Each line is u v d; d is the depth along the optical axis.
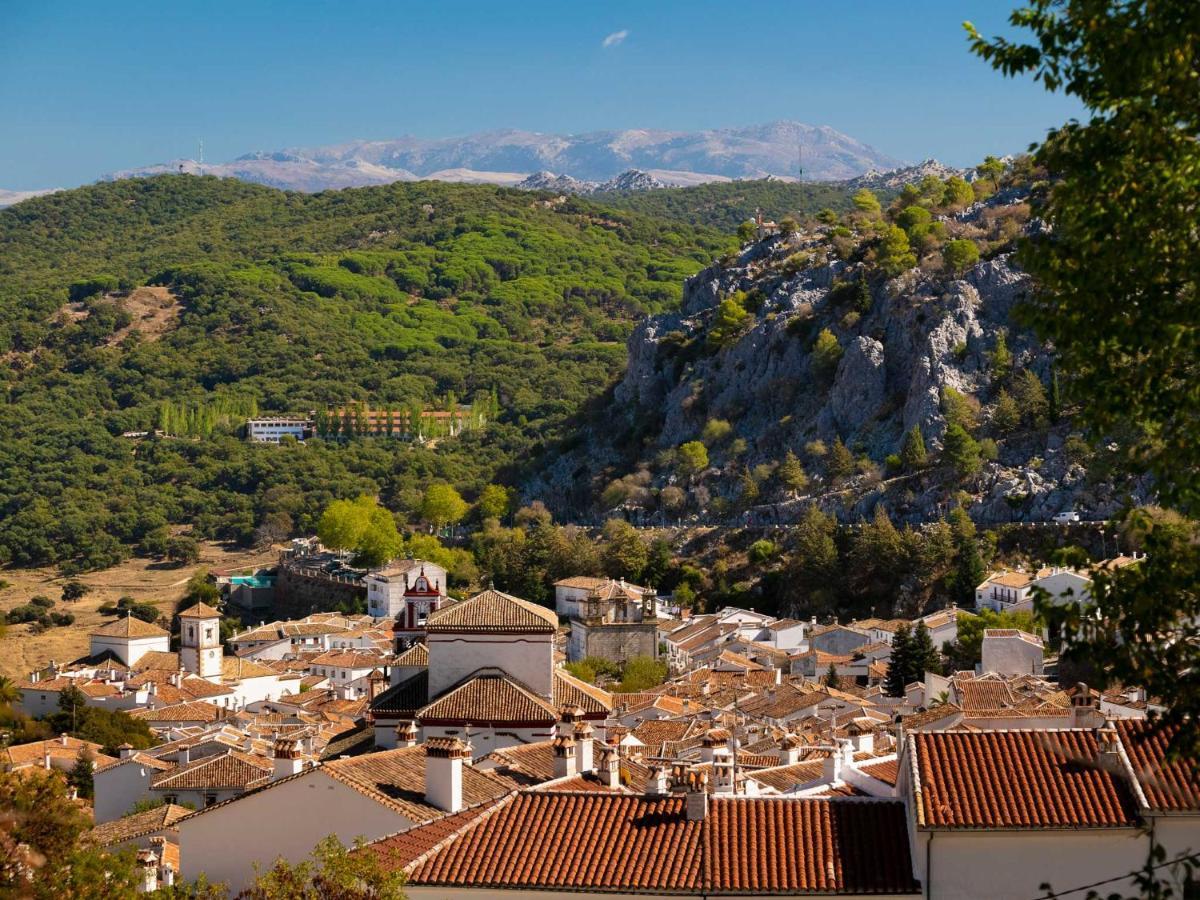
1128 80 42.00
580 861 60.47
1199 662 42.09
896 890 57.19
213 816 72.75
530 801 64.31
